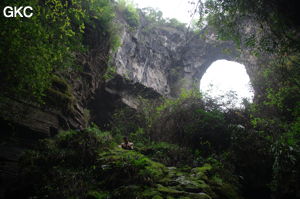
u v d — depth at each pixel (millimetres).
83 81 12180
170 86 23109
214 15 11758
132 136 13172
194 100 12812
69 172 7172
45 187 6434
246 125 11398
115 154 8383
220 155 9703
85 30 12031
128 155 7988
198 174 7312
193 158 9352
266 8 10062
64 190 6336
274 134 10000
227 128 10789
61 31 7570
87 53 12312
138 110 15648
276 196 7688
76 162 7957
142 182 6555
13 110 7855
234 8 10734
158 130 12664
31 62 6148
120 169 7008
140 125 14633
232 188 7445
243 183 8750
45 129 8734
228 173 8172
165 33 23891
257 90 14562
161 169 7629
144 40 21422
